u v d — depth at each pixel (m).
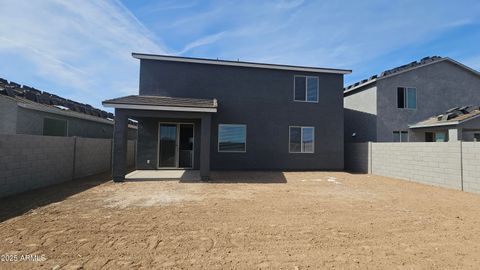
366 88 15.79
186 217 5.00
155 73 12.52
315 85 13.86
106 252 3.42
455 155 8.45
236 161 12.93
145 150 12.38
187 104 9.81
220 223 4.68
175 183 8.95
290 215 5.26
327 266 3.13
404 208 5.94
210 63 12.80
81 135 15.23
